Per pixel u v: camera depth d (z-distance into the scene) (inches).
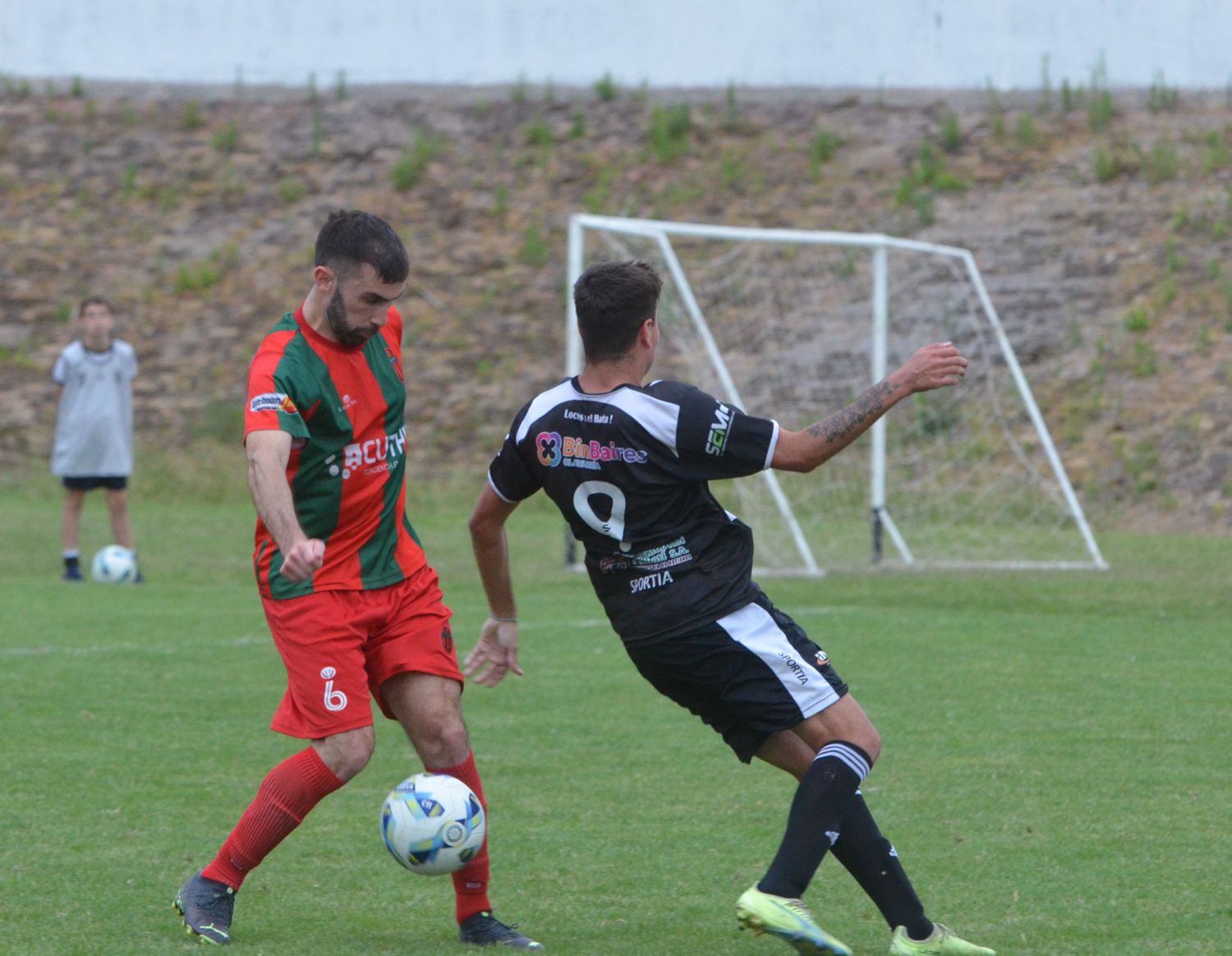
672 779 802.8
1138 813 720.3
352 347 547.2
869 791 765.3
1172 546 2089.1
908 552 1982.0
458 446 2866.6
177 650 1214.9
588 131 3585.1
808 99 3548.2
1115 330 2780.5
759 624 517.7
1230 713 964.6
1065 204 3097.9
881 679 1085.8
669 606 517.3
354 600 548.4
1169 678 1089.4
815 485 2411.4
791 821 497.0
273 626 553.6
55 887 598.2
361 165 3602.4
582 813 730.2
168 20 3841.0
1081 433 2578.7
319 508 541.6
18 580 1695.4
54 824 701.9
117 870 625.3
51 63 3882.9
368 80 3801.7
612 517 521.7
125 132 3754.9
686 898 596.4
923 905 577.6
